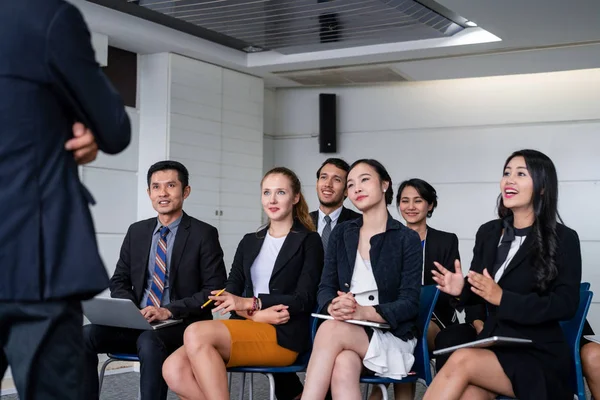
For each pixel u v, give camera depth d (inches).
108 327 146.5
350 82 312.5
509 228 124.3
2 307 66.9
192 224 160.1
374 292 132.3
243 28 245.8
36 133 67.0
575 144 290.7
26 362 67.6
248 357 133.6
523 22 226.4
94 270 68.9
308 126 332.2
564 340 117.5
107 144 71.7
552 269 116.5
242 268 152.3
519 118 298.4
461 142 307.4
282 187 148.6
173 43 257.8
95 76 69.0
